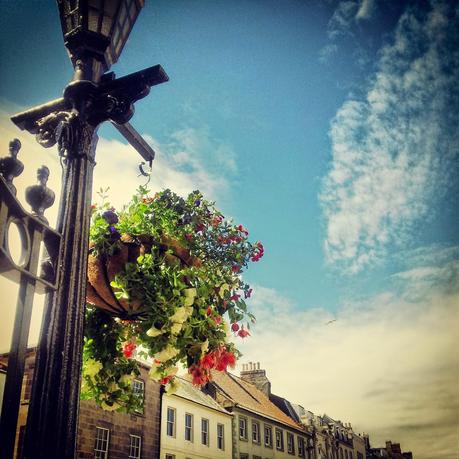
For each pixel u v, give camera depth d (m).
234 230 2.58
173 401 21.41
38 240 1.29
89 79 1.72
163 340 1.94
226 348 2.25
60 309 1.37
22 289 1.23
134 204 2.39
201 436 23.30
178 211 2.42
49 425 1.25
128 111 1.67
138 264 2.01
